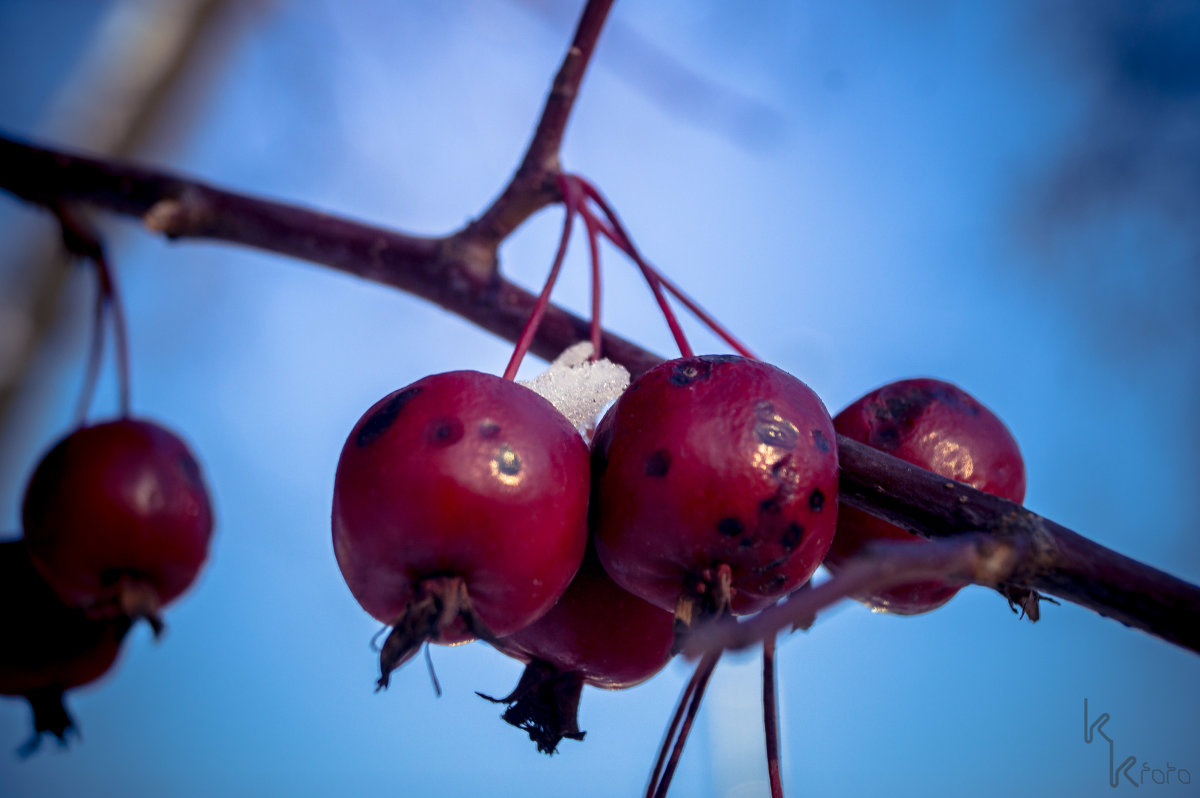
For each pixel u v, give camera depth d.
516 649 0.22
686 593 0.20
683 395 0.20
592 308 0.23
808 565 0.20
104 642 0.24
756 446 0.20
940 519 0.20
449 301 0.24
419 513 0.19
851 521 0.21
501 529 0.19
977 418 0.22
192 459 0.24
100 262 0.26
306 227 0.25
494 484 0.19
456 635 0.20
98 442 0.23
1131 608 0.19
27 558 0.24
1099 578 0.19
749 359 0.20
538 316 0.22
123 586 0.23
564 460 0.20
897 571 0.18
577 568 0.20
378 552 0.20
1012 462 0.22
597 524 0.20
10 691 0.24
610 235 0.23
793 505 0.20
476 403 0.20
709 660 0.21
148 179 0.25
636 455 0.20
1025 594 0.20
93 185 0.25
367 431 0.20
